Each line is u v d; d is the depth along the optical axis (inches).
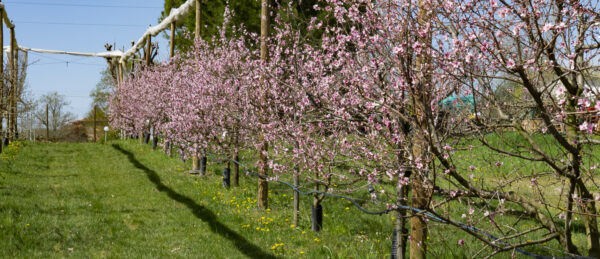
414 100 167.3
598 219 250.4
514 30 136.0
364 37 198.1
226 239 327.6
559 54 154.6
